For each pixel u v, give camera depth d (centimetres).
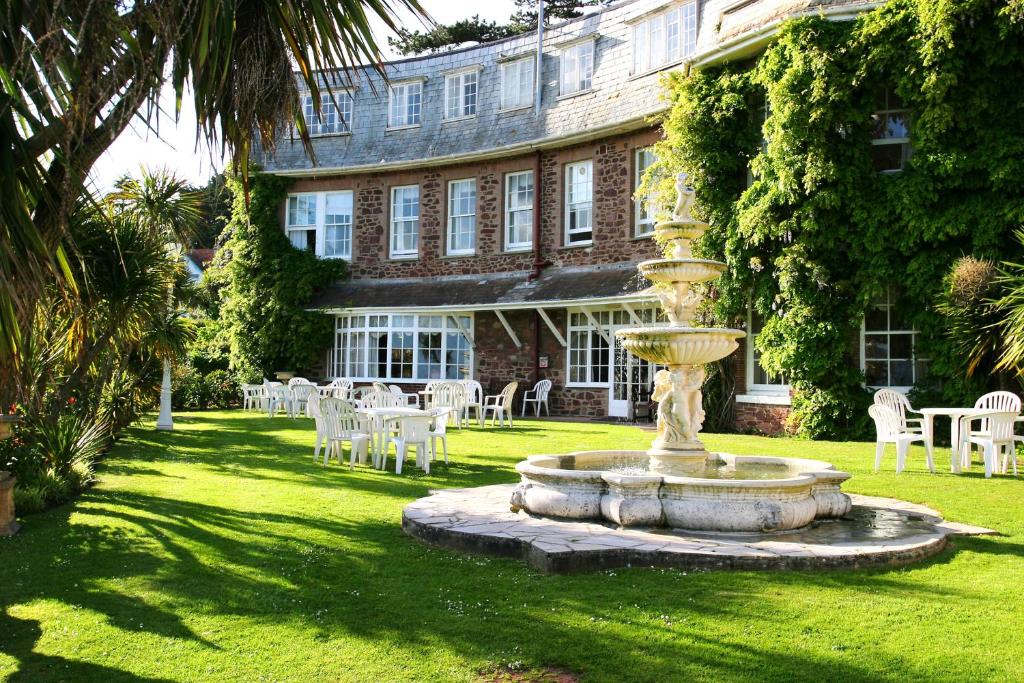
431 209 2111
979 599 418
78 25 403
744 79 1399
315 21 482
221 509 678
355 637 379
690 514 530
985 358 1120
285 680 335
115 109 423
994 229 1120
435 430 1010
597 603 414
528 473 594
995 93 1132
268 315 2153
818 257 1249
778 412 1336
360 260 2198
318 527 606
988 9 1123
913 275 1178
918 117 1191
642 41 1795
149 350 1294
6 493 591
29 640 382
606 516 555
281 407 1998
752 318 1414
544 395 1819
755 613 396
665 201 1476
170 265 938
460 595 433
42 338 652
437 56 2216
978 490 743
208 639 381
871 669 332
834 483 601
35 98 415
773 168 1284
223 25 425
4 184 388
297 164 2269
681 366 673
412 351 2041
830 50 1233
